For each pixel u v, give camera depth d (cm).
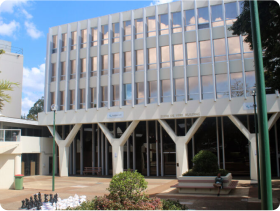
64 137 3566
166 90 2838
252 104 2484
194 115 2645
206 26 2773
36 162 3347
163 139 3089
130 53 3059
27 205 1353
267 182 633
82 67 3319
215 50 2709
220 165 2825
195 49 2775
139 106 2875
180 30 2859
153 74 2900
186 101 2684
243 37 2614
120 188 994
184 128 2992
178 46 2847
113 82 3097
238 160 2780
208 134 2916
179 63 2817
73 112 3206
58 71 3409
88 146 3494
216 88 2650
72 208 1080
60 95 3391
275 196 1501
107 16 3228
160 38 2912
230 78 2620
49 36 3519
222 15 2730
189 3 2852
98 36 3200
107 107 3030
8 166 2155
